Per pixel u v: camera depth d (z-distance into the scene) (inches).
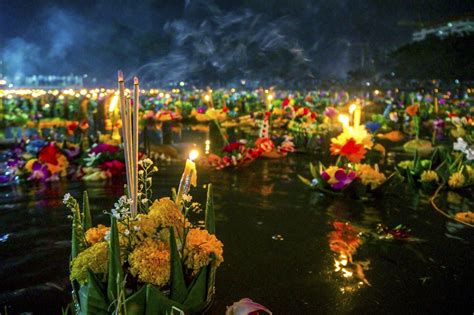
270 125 518.9
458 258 156.4
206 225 110.1
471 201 227.9
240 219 197.6
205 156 355.9
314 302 125.6
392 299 127.7
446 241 172.4
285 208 214.2
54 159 269.1
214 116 388.2
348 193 231.6
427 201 227.8
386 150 407.2
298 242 170.4
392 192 244.2
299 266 148.7
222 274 142.3
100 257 96.0
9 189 246.4
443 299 128.3
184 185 105.3
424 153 389.7
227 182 268.7
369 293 131.0
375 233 180.1
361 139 235.8
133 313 91.7
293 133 441.1
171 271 95.0
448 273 144.6
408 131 549.3
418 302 126.4
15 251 160.6
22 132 573.9
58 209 209.6
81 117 706.8
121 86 100.6
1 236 175.0
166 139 434.3
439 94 1207.6
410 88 1437.0
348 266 149.2
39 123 650.2
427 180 252.2
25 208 211.2
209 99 543.2
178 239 101.7
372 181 233.5
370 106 877.2
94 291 92.2
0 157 354.3
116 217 94.9
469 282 138.4
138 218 99.6
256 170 305.7
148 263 93.6
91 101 896.9
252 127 584.4
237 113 717.9
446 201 227.9
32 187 250.8
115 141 366.3
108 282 91.6
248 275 141.6
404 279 139.9
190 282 101.0
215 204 221.0
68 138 478.9
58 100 954.1
